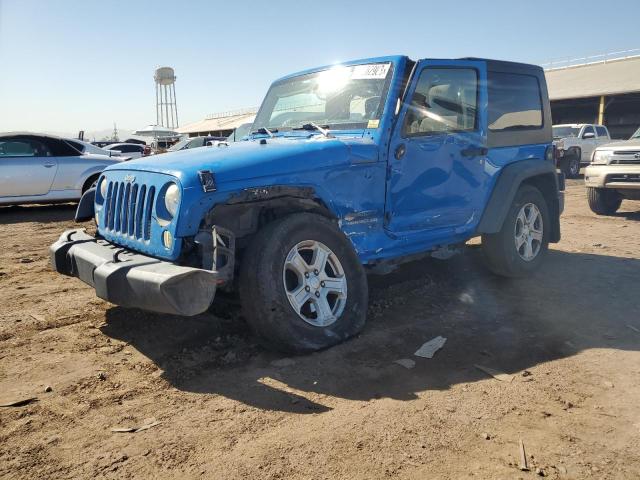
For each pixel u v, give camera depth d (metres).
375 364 3.52
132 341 3.95
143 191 3.70
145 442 2.65
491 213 5.08
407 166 4.34
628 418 2.86
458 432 2.71
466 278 5.60
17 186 10.53
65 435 2.71
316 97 4.82
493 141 5.09
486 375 3.38
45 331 4.16
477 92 4.93
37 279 5.80
